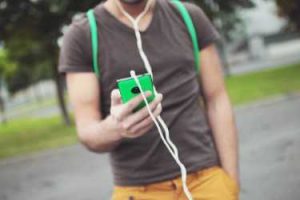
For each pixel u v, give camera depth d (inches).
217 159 85.7
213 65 87.0
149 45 80.3
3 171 435.5
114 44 79.9
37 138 634.8
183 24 83.3
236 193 84.6
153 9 81.5
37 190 321.7
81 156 427.8
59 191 306.2
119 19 80.4
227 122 86.5
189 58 81.9
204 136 83.3
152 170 80.7
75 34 80.7
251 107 584.1
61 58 82.4
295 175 251.9
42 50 658.8
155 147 79.7
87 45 80.2
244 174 268.7
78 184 315.3
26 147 551.5
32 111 1654.8
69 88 81.7
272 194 227.8
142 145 80.0
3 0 540.1
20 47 632.4
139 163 80.7
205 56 86.2
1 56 1153.4
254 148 332.5
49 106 1742.1
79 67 80.7
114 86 80.4
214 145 87.0
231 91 816.9
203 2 468.1
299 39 2516.0
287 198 219.8
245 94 708.7
